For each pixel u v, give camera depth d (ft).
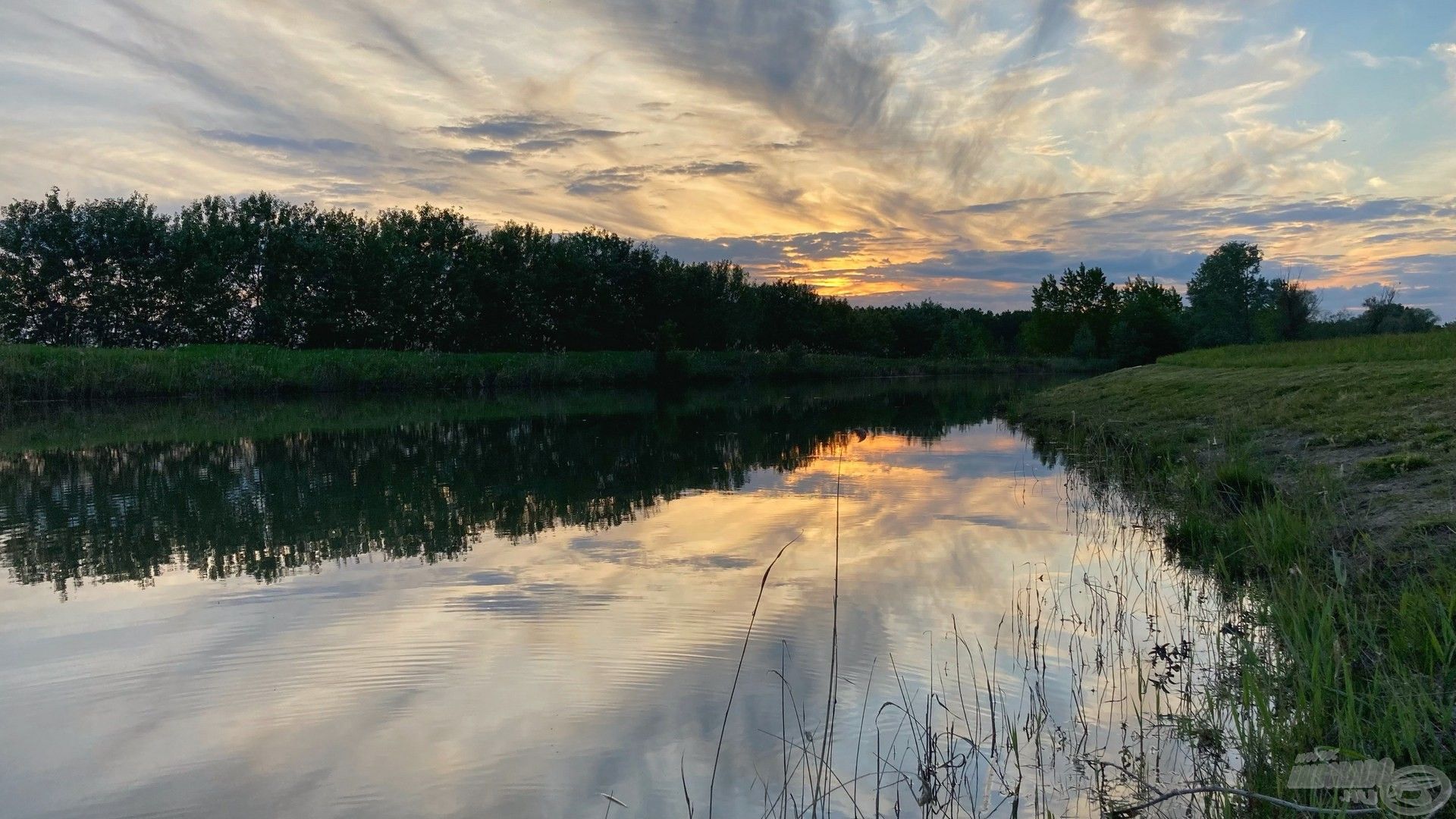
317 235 152.56
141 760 14.69
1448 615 14.47
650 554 27.73
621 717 15.87
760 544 28.99
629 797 13.25
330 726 15.76
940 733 14.99
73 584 25.39
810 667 17.93
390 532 31.65
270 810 13.11
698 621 20.81
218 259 142.72
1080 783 13.35
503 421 83.05
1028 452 53.98
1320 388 45.19
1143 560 25.88
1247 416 42.91
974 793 13.16
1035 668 17.67
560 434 69.67
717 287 189.16
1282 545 21.90
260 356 129.39
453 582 24.66
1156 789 12.75
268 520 34.27
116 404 105.40
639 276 180.55
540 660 18.61
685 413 92.48
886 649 18.78
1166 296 313.32
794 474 45.34
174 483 44.39
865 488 40.34
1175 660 17.95
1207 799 12.42
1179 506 30.68
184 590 24.45
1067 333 284.41
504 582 24.48
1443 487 22.86
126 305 138.31
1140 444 46.16
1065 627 19.99
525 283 167.63
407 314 159.33
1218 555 22.84
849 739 14.87
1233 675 16.58
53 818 13.02
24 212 135.13
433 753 14.69
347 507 37.04
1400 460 26.25
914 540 29.09
